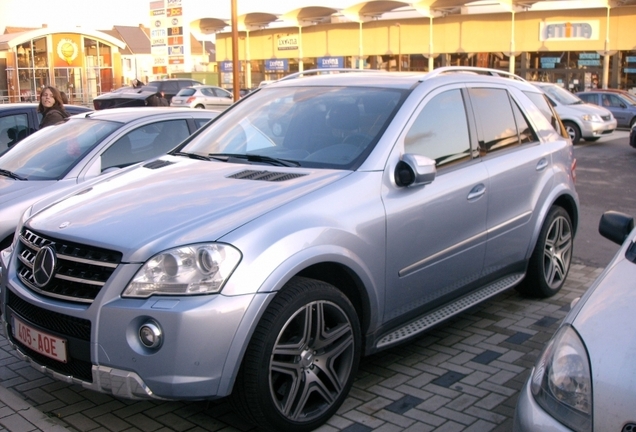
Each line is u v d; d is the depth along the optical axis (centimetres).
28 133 834
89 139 616
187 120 682
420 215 409
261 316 321
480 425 364
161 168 438
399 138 413
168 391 305
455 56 3728
